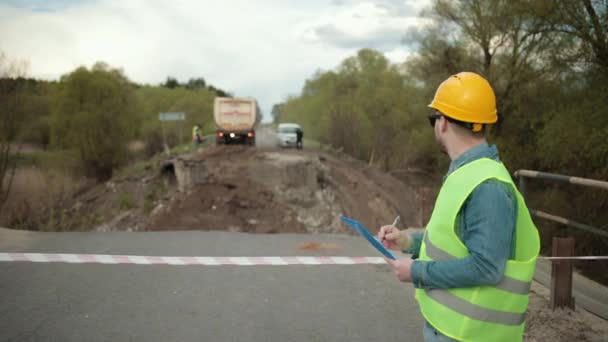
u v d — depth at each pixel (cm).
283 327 463
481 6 2456
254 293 554
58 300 511
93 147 4991
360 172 3816
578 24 1848
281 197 2998
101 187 3966
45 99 4847
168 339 429
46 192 3012
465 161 223
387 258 232
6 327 439
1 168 3094
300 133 4578
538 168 2259
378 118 5041
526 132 2291
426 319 226
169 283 578
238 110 4069
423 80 2919
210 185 3072
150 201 3325
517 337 215
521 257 217
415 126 3797
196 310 498
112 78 5269
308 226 2838
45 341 416
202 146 4631
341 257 702
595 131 1725
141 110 5856
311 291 566
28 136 3650
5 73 3212
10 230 859
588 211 1738
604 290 532
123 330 444
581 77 1958
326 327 466
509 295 209
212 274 618
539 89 2189
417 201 3338
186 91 8356
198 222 2847
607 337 428
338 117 4984
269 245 820
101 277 591
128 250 751
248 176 3138
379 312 507
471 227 208
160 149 5941
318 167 3281
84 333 434
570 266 478
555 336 429
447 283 209
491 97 228
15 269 609
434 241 220
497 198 204
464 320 212
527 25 2128
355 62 6644
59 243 780
